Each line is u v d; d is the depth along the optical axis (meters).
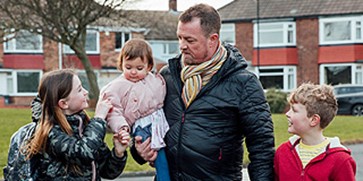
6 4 17.73
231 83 3.41
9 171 3.29
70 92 3.26
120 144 3.42
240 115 3.40
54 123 3.24
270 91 26.25
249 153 3.47
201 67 3.39
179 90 3.50
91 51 32.81
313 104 3.32
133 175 9.05
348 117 19.22
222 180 3.43
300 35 31.98
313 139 3.38
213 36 3.35
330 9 31.42
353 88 24.08
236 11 33.31
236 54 3.54
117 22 22.28
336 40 31.30
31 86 31.70
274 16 32.19
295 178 3.34
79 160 3.19
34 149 3.18
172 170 3.50
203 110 3.40
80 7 17.97
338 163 3.27
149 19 24.67
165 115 3.55
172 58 3.60
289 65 32.00
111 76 33.28
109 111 3.45
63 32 18.58
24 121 16.28
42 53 31.59
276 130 14.46
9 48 31.38
